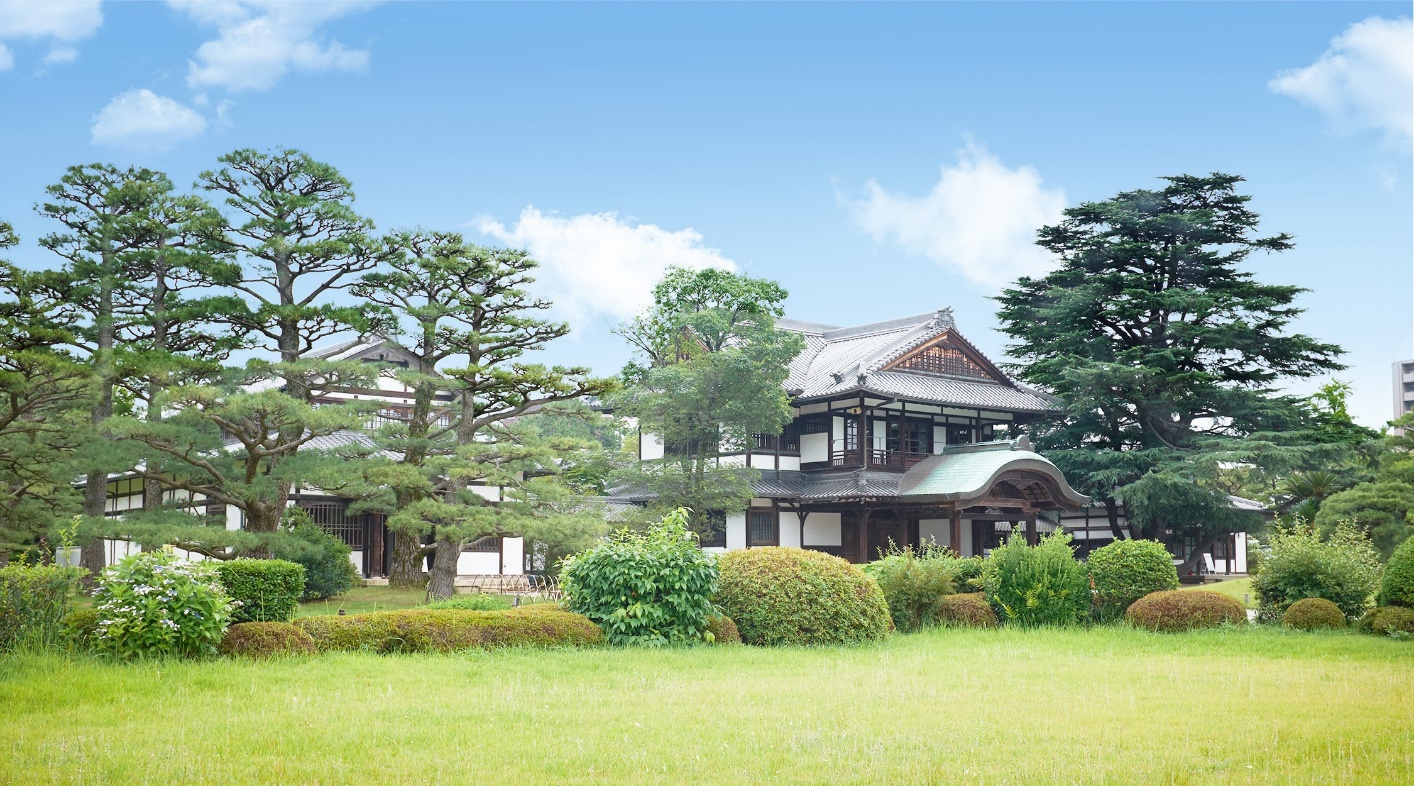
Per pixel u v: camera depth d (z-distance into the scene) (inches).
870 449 1652.3
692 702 453.7
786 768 335.6
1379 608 787.4
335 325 1173.7
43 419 1022.4
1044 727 402.6
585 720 410.6
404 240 1196.5
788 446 1716.3
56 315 1159.6
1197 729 398.3
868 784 318.3
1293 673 560.1
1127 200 1791.3
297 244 1161.4
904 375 1710.1
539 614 649.6
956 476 1556.3
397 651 599.5
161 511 1030.4
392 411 1652.3
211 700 440.5
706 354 1412.4
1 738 364.8
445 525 1088.2
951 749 362.3
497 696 458.9
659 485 1414.9
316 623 592.7
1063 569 855.7
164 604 544.1
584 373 1119.6
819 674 551.8
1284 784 315.9
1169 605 813.2
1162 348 1732.3
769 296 1485.0
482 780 318.3
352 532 1482.5
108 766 324.8
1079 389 1710.1
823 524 1689.2
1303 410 1723.7
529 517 1083.3
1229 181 1752.0
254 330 1198.9
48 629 548.1
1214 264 1766.7
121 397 1439.5
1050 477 1582.2
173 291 1224.8
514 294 1181.7
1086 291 1728.6
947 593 840.9
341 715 411.8
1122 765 339.3
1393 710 439.8
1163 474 1578.5
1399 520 1451.8
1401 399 3853.3
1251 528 1700.3
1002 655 650.8
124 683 463.8
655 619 661.9
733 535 1606.8
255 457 1028.5
